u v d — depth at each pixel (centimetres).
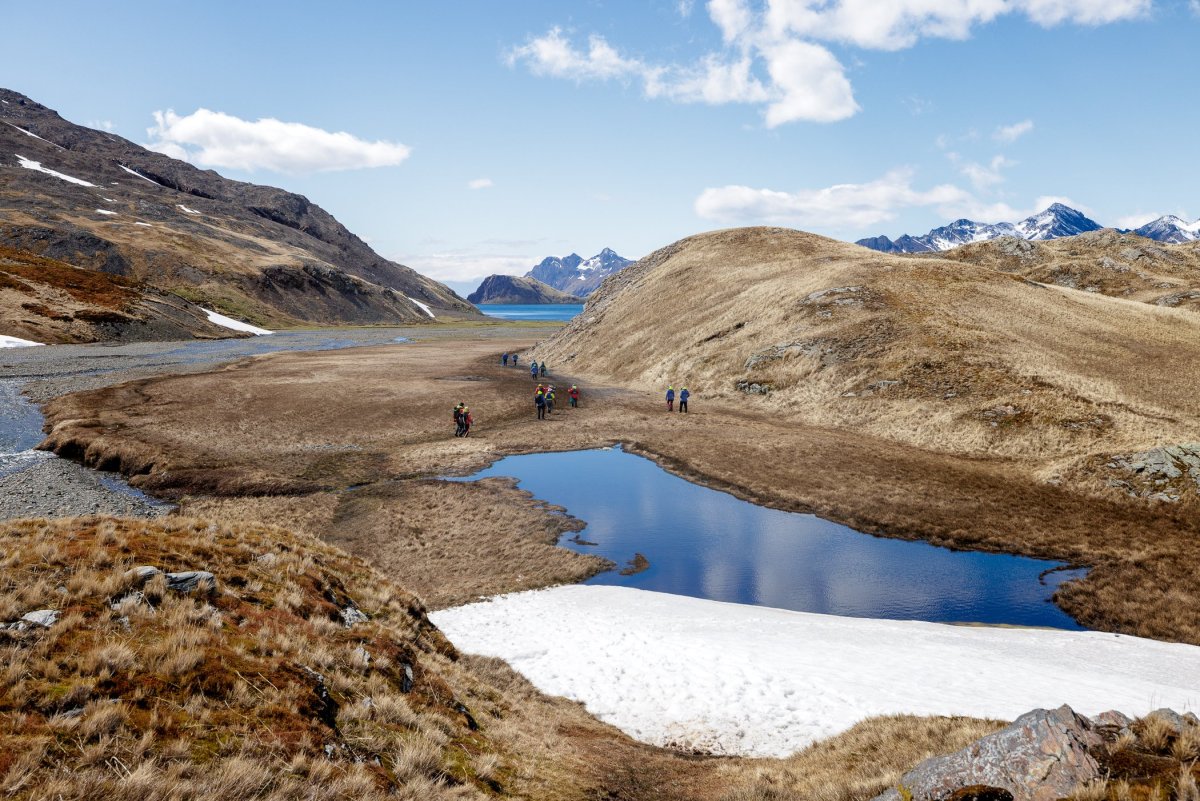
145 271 16600
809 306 6788
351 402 5669
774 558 2594
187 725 714
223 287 17488
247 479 3488
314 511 3097
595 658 1750
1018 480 3397
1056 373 4769
